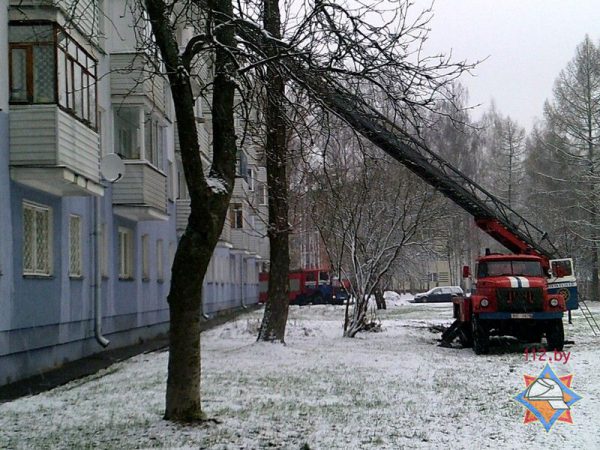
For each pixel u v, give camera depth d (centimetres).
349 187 2081
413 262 4422
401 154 1917
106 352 1945
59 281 1641
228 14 966
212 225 862
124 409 1027
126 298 2180
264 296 5634
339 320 3062
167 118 2458
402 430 889
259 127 1228
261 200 3416
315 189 1966
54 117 1413
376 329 2438
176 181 2848
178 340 895
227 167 905
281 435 850
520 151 6006
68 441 830
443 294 5812
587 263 5250
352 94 1139
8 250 1392
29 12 1423
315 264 5469
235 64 935
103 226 1986
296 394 1148
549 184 5409
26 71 1421
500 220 2175
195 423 890
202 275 882
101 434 860
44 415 1004
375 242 2231
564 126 4941
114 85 2044
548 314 1783
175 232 2816
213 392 1162
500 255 2036
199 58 1084
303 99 1147
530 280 1822
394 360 1617
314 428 894
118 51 2056
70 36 1487
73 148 1498
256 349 1742
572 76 4903
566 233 4966
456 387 1217
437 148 2612
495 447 802
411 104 1076
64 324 1672
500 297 1784
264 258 5459
